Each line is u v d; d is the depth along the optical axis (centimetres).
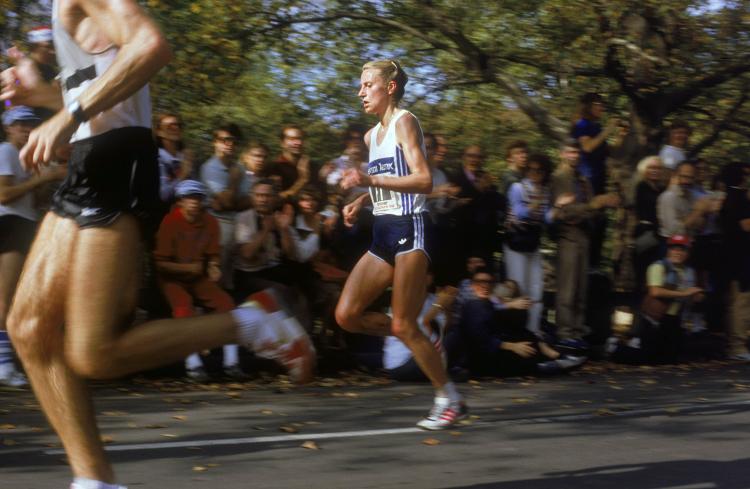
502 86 1512
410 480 475
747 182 1073
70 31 336
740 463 520
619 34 1391
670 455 538
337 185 901
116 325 336
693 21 1421
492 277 876
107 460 360
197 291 805
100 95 317
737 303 1053
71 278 334
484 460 521
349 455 530
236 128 849
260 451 538
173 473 484
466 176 934
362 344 896
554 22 1455
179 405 693
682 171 1038
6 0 1068
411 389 795
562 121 1614
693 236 1043
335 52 1570
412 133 578
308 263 878
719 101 1608
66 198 338
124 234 336
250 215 851
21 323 346
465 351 863
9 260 741
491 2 1444
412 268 573
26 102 390
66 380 350
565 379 879
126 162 337
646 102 1427
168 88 1270
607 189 1139
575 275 982
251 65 1493
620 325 995
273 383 814
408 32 1514
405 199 574
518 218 948
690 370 962
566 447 557
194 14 1269
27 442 551
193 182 798
